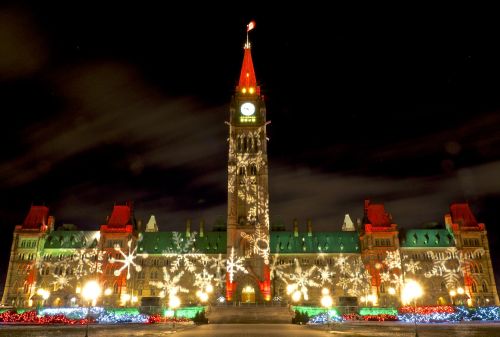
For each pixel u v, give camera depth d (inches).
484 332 1792.6
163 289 4724.4
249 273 3998.5
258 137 4480.8
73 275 4690.0
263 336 1550.2
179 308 3152.1
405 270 4761.3
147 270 4810.5
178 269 4817.9
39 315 2726.4
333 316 2847.0
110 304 4345.5
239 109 4584.2
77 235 4953.3
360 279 4793.3
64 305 4530.0
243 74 4805.6
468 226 4901.6
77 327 2137.1
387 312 3361.2
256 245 4087.1
